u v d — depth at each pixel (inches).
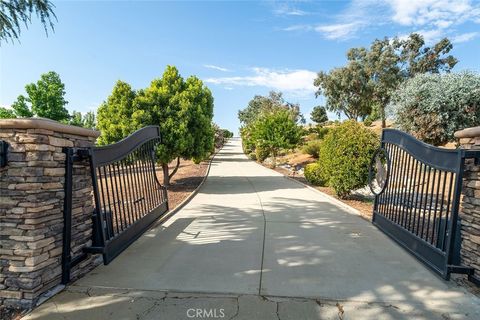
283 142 685.9
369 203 311.6
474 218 129.5
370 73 1307.8
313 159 786.8
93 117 1180.5
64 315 105.4
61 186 124.9
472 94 387.5
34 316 104.8
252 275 138.1
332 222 237.0
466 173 135.0
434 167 153.9
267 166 773.9
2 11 183.2
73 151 127.5
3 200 109.6
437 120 403.5
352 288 125.9
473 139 134.0
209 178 537.0
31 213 109.2
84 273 139.9
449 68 1311.5
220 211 275.3
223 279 134.0
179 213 267.1
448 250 131.6
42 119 110.7
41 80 971.3
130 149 181.8
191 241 188.7
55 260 122.7
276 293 121.1
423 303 114.3
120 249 156.7
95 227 147.7
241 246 178.9
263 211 275.4
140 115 346.6
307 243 184.5
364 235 202.4
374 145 311.1
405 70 1339.8
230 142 2266.2
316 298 117.4
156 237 197.3
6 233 109.9
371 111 1571.1
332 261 155.7
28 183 108.9
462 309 110.2
